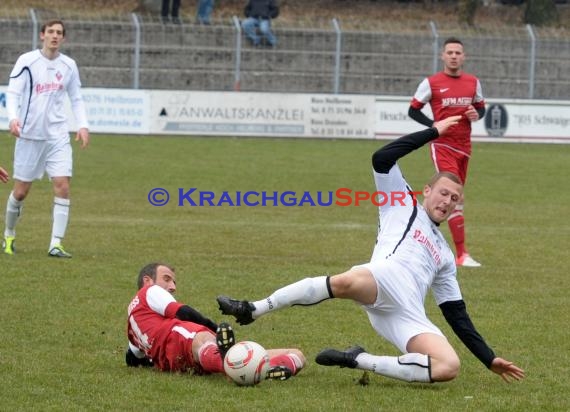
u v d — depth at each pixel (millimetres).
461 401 9422
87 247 18750
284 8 62156
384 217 10375
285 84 50750
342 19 60875
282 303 9953
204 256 18094
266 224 22750
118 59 50156
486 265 18125
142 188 28422
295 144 41250
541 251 19844
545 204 27484
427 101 18703
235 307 9844
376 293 9945
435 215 10297
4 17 54031
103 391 9422
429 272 10141
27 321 12562
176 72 50062
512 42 53062
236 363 9562
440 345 9797
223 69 51000
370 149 40281
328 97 43312
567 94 52250
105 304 13695
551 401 9555
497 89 51875
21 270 16016
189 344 9914
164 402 9070
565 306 14516
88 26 50750
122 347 11359
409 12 62375
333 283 9898
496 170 34969
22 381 9750
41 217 22797
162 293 10180
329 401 9258
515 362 11195
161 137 41812
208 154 37031
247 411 8820
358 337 12156
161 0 57656
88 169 32094
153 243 19469
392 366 9773
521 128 44094
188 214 24125
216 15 59719
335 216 24609
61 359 10719
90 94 41688
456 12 62281
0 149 35844
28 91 17375
